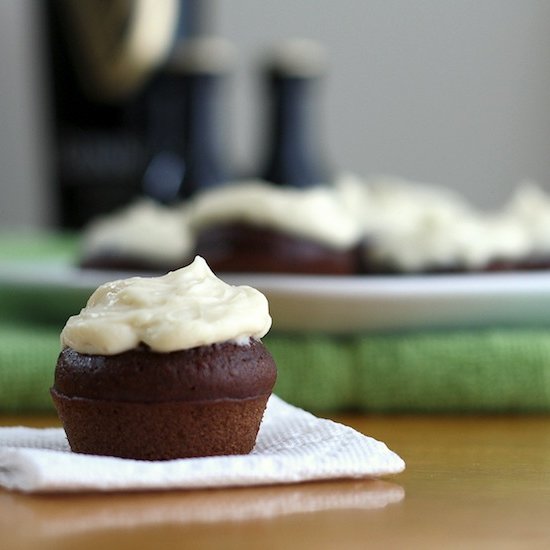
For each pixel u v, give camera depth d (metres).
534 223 0.87
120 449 0.55
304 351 0.73
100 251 0.86
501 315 0.75
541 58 1.69
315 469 0.52
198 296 0.56
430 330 0.75
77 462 0.50
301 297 0.73
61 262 0.97
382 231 0.84
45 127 1.46
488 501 0.52
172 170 1.16
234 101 1.68
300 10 1.68
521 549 0.46
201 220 0.81
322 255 0.80
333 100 1.69
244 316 0.55
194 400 0.54
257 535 0.47
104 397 0.54
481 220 0.93
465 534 0.47
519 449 0.62
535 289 0.74
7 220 1.59
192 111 1.14
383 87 1.69
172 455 0.55
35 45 1.56
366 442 0.54
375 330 0.74
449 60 1.69
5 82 1.58
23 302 0.83
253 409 0.56
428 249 0.81
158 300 0.55
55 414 0.72
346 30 1.69
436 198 1.10
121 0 1.33
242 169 1.37
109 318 0.55
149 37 1.33
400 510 0.50
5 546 0.46
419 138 1.70
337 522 0.49
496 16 1.68
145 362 0.54
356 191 1.00
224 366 0.55
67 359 0.56
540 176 1.70
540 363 0.72
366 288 0.73
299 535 0.47
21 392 0.71
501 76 1.69
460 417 0.72
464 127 1.70
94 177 1.36
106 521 0.48
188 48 1.17
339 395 0.73
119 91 1.34
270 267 0.79
